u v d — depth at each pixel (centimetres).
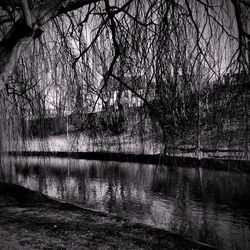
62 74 493
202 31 355
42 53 508
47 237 536
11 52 176
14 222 646
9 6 286
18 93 597
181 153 382
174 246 543
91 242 530
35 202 927
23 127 646
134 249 511
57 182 1602
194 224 852
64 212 782
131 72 411
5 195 1036
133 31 390
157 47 378
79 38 423
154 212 1000
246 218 887
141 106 410
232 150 388
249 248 657
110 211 1035
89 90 462
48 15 192
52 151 570
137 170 1848
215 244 695
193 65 375
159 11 371
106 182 1634
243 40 310
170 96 389
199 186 1170
